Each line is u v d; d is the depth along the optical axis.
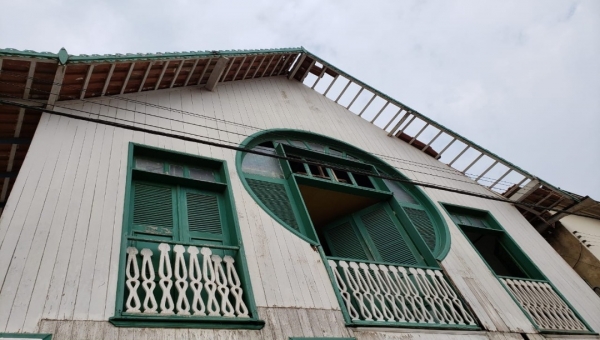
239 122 8.67
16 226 4.58
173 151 6.77
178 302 4.56
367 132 11.39
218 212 6.42
